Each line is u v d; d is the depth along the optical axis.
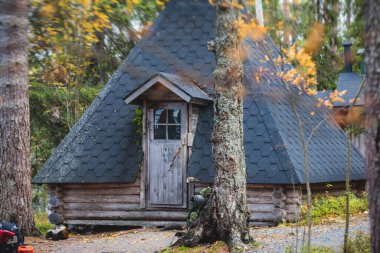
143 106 14.16
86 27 7.00
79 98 21.02
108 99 15.48
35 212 22.64
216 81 8.88
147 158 14.10
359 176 14.80
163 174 13.96
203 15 14.95
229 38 8.69
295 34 6.37
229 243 8.74
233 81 8.80
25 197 12.83
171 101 13.96
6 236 7.82
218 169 8.93
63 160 14.63
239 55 8.81
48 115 20.67
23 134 12.74
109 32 7.16
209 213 9.00
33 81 17.34
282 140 13.20
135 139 14.48
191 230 9.22
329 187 14.24
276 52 14.71
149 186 14.07
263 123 13.59
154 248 10.34
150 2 7.18
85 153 14.61
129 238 12.00
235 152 8.88
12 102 12.54
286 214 12.84
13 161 12.66
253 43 14.12
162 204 13.91
